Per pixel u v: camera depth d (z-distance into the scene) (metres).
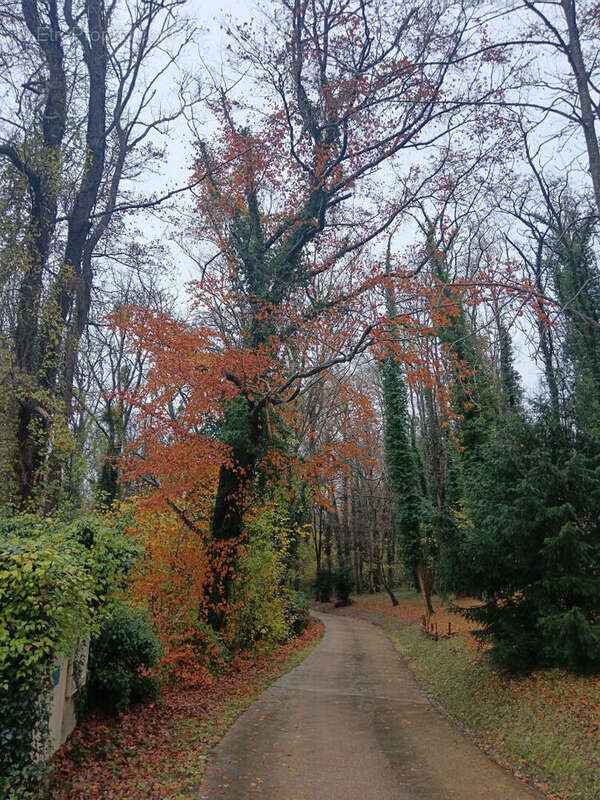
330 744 8.88
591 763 6.81
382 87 17.33
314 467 16.03
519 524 10.13
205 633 14.51
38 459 13.10
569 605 10.08
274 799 6.46
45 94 14.22
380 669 17.64
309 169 18.44
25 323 12.97
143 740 8.57
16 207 13.03
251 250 18.20
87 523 8.65
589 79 12.23
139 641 9.78
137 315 14.35
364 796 6.61
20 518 8.85
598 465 10.33
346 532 52.41
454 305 13.40
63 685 7.64
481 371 19.73
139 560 13.05
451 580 11.51
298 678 15.52
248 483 16.91
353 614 40.81
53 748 7.05
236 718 10.54
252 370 14.90
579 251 14.71
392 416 29.77
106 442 20.48
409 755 8.35
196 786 6.81
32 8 14.34
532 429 10.94
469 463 21.12
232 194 18.58
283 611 22.70
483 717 10.01
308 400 25.75
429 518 12.06
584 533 10.26
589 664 9.48
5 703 5.65
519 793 6.76
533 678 10.20
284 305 17.34
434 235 18.20
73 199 14.73
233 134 18.70
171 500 14.73
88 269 15.97
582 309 14.34
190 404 14.33
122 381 27.16
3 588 5.87
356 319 14.97
